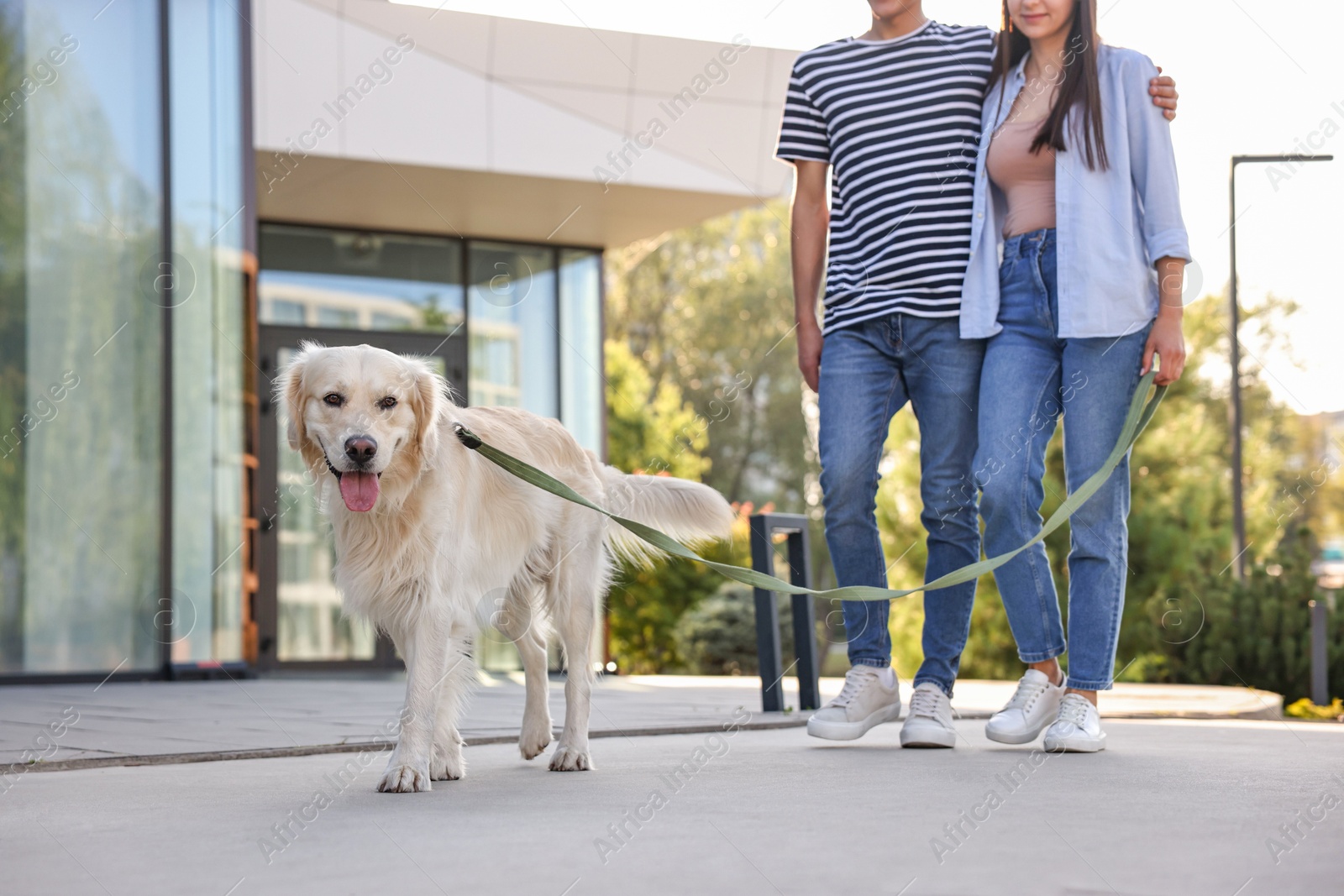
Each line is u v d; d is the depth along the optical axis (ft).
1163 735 12.75
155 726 14.05
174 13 25.08
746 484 80.12
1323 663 27.53
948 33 12.04
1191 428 42.98
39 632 23.45
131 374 24.54
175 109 25.05
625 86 27.68
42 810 8.21
